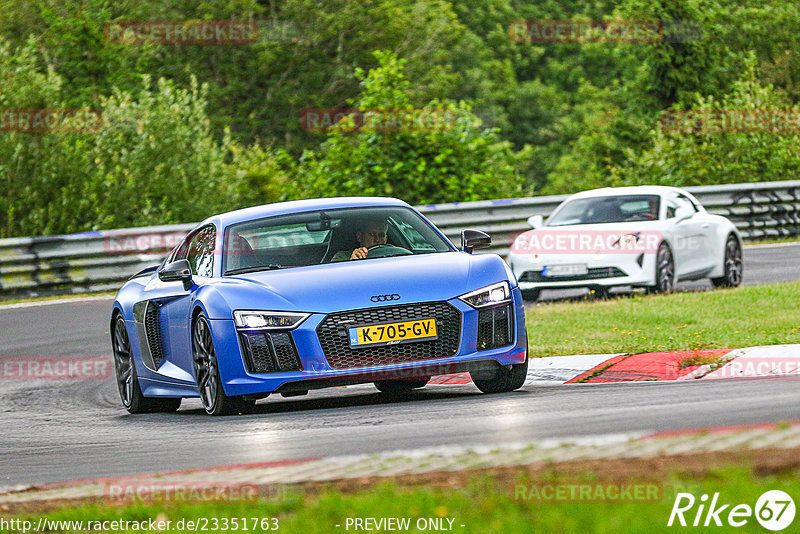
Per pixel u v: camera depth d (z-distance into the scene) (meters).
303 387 21.89
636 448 13.06
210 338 22.91
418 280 22.70
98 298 54.53
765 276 48.84
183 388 24.78
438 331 22.31
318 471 14.12
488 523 10.52
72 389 31.69
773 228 67.12
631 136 140.38
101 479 15.95
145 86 85.00
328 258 24.41
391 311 22.17
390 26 175.75
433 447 15.65
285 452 16.84
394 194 72.88
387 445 16.48
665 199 44.75
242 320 22.36
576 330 32.56
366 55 174.88
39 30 153.50
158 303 25.80
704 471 11.40
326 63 174.88
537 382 26.05
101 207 77.12
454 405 21.52
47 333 42.75
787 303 34.34
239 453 17.27
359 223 25.34
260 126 171.25
